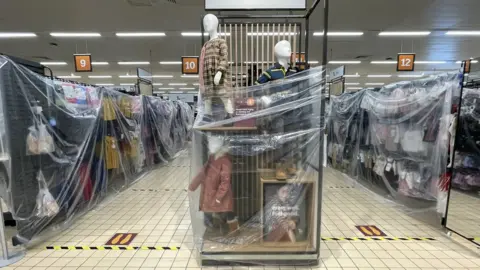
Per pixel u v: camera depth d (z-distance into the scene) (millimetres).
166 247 2447
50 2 5449
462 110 3686
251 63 2508
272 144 2119
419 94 3207
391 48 9484
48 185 2672
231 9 2293
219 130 2109
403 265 2141
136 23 6766
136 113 4996
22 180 2416
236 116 2096
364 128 4574
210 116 2107
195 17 6363
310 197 2125
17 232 2393
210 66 2074
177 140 7973
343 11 5984
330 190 4285
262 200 2129
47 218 2641
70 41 8383
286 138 2111
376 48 9469
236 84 2508
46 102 2662
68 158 2930
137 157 4988
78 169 3098
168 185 4645
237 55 2676
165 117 6789
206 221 2180
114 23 6738
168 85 18969
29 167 2488
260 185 2123
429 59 11359
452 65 12680
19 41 8320
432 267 2111
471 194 3697
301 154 2119
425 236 2652
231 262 2141
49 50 9492
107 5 5641
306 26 2504
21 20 6441
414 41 8570
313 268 2104
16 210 2359
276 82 2092
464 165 3738
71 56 10453
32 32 7367
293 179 2115
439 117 2934
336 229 2820
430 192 3027
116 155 4074
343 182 4789
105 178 3775
